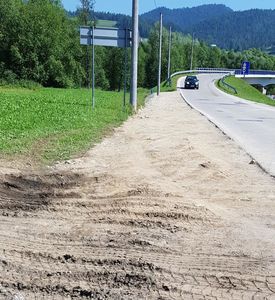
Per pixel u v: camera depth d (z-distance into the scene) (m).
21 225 5.50
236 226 5.70
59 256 4.62
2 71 59.91
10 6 61.16
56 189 7.12
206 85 64.31
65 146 10.57
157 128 15.44
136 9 19.86
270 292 4.06
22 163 8.62
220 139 13.43
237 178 8.34
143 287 4.06
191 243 5.09
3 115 16.22
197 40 137.62
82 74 69.88
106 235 5.25
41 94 35.22
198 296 3.95
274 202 6.81
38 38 62.09
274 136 14.51
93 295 3.91
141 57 99.44
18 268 4.34
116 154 10.20
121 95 38.00
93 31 19.16
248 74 98.31
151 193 6.98
